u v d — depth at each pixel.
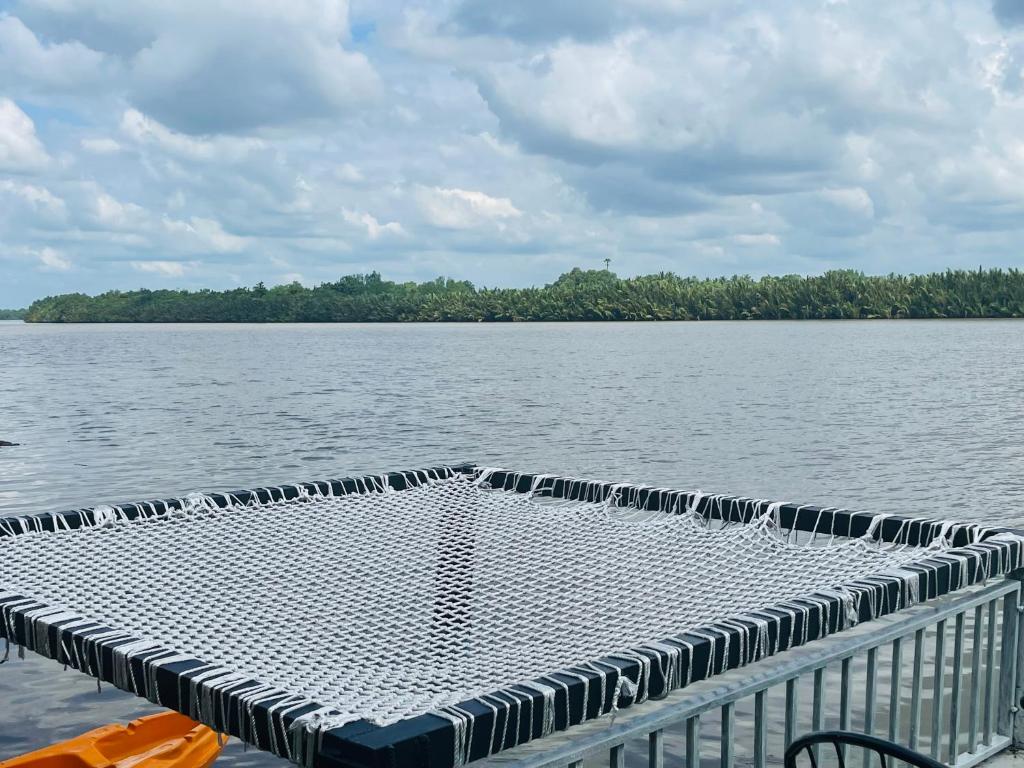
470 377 46.59
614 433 24.05
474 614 3.15
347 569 3.74
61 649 2.51
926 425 25.97
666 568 3.66
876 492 15.86
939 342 94.12
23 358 69.56
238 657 2.64
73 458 19.53
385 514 4.57
